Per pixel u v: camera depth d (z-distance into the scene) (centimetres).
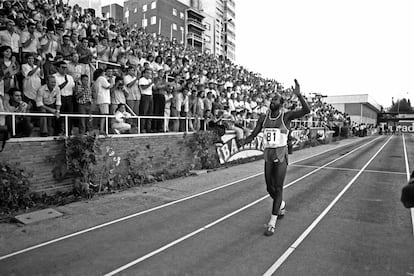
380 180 1121
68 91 864
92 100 941
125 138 966
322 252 496
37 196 743
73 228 596
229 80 2158
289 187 989
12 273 419
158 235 563
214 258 470
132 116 1001
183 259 466
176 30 5681
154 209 731
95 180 870
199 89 1397
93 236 556
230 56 7944
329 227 614
